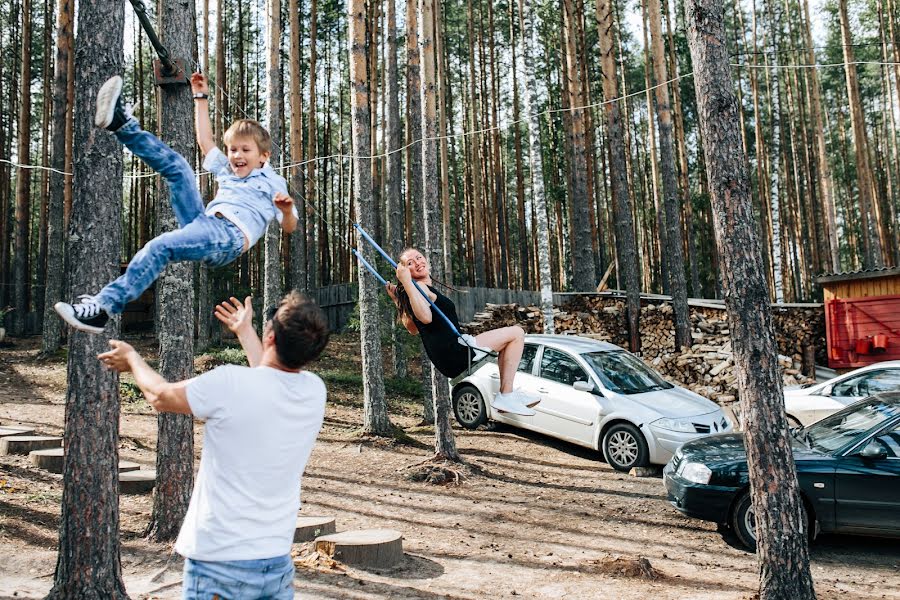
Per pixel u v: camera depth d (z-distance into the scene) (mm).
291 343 2748
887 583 6480
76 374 5043
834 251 27359
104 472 5047
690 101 38281
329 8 32781
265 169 3201
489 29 33406
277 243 16391
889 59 32625
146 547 6711
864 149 24797
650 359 19562
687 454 8133
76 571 4910
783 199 39000
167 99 7234
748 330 5555
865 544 7797
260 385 2699
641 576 6367
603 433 11297
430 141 12406
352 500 8820
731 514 7504
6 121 35156
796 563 5332
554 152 35500
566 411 11789
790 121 34844
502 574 6359
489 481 10125
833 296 17484
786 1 36938
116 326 5250
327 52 36656
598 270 31656
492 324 20188
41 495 7875
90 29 5227
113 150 5258
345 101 37625
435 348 4320
